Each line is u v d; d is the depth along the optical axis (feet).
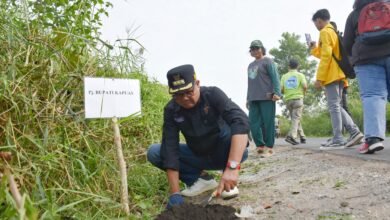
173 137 10.51
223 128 10.77
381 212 7.83
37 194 7.96
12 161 8.31
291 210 8.84
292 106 25.38
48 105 9.64
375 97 13.53
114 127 9.60
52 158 8.72
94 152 10.61
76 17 12.11
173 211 8.35
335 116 17.38
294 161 15.62
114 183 10.46
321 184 10.64
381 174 10.56
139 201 10.71
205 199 11.13
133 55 12.66
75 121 9.90
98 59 12.09
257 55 18.54
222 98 10.27
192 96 9.79
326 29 16.81
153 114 15.19
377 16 13.00
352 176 10.91
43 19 11.32
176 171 10.29
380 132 13.57
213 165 11.50
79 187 9.07
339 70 16.84
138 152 13.24
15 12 10.62
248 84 18.98
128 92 9.96
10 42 9.38
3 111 9.07
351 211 8.17
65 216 8.25
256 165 16.57
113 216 9.09
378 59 13.35
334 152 16.10
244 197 10.73
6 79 8.82
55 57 10.51
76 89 10.59
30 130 9.11
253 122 19.01
